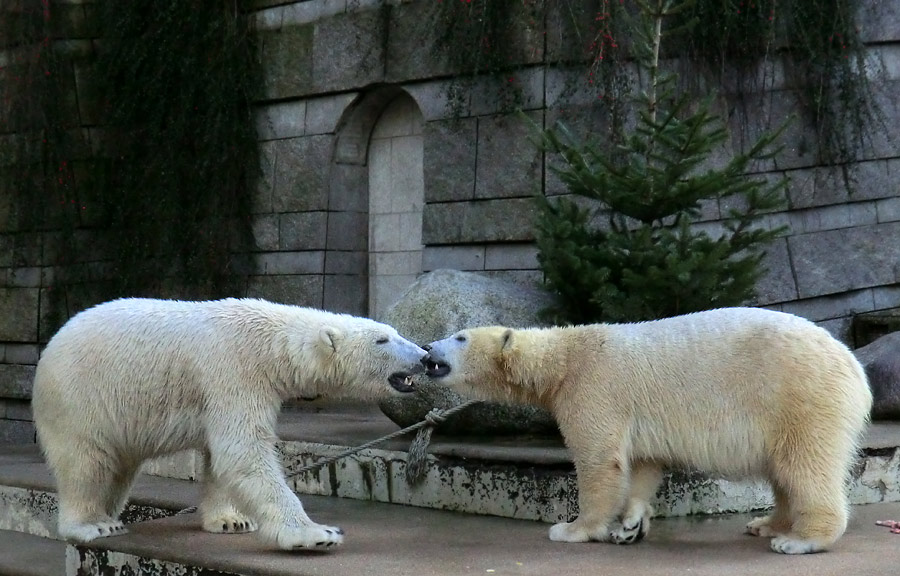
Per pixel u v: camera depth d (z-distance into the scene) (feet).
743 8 32.14
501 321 24.85
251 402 18.16
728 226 24.91
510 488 21.68
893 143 32.55
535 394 19.22
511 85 33.32
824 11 31.78
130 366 18.48
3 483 28.89
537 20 32.58
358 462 24.62
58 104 40.98
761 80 32.45
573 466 20.83
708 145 23.54
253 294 39.14
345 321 19.12
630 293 23.59
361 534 19.93
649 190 23.63
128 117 40.06
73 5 41.37
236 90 38.47
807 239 32.42
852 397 16.96
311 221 37.78
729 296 23.93
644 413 17.76
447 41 33.94
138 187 40.14
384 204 38.32
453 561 17.17
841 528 16.89
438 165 35.14
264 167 39.06
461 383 19.52
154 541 19.10
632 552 17.52
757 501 21.74
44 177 40.96
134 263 39.91
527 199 32.99
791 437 16.80
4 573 24.23
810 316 32.48
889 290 32.71
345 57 36.99
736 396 17.15
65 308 41.19
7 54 41.55
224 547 18.48
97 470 19.01
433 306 25.13
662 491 20.93
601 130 31.63
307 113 38.14
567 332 19.12
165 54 39.24
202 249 38.45
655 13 25.59
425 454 22.99
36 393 19.30
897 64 32.65
